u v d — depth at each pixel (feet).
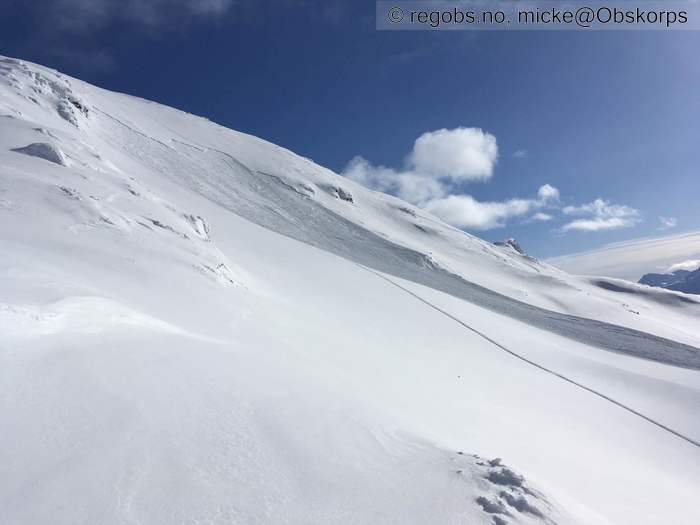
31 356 16.70
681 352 111.96
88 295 23.86
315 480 14.74
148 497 12.20
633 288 240.12
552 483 23.59
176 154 175.63
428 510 14.24
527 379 66.18
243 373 21.58
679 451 51.49
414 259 155.22
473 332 90.43
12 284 21.85
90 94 190.80
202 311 36.86
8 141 67.87
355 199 216.13
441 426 28.63
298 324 51.11
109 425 14.49
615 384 74.69
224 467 14.14
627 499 26.76
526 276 189.06
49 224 41.96
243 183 175.01
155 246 48.49
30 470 12.10
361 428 19.16
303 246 130.72
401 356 57.41
